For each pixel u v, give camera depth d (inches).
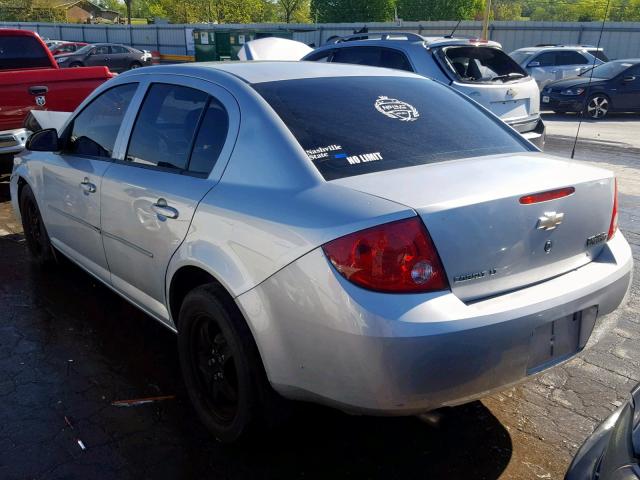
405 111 121.7
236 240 99.7
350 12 1823.3
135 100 137.9
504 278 94.1
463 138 118.6
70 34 1595.7
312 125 107.6
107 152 143.8
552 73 767.7
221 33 1090.7
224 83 117.7
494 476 105.7
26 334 151.7
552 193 98.3
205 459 108.5
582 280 101.0
